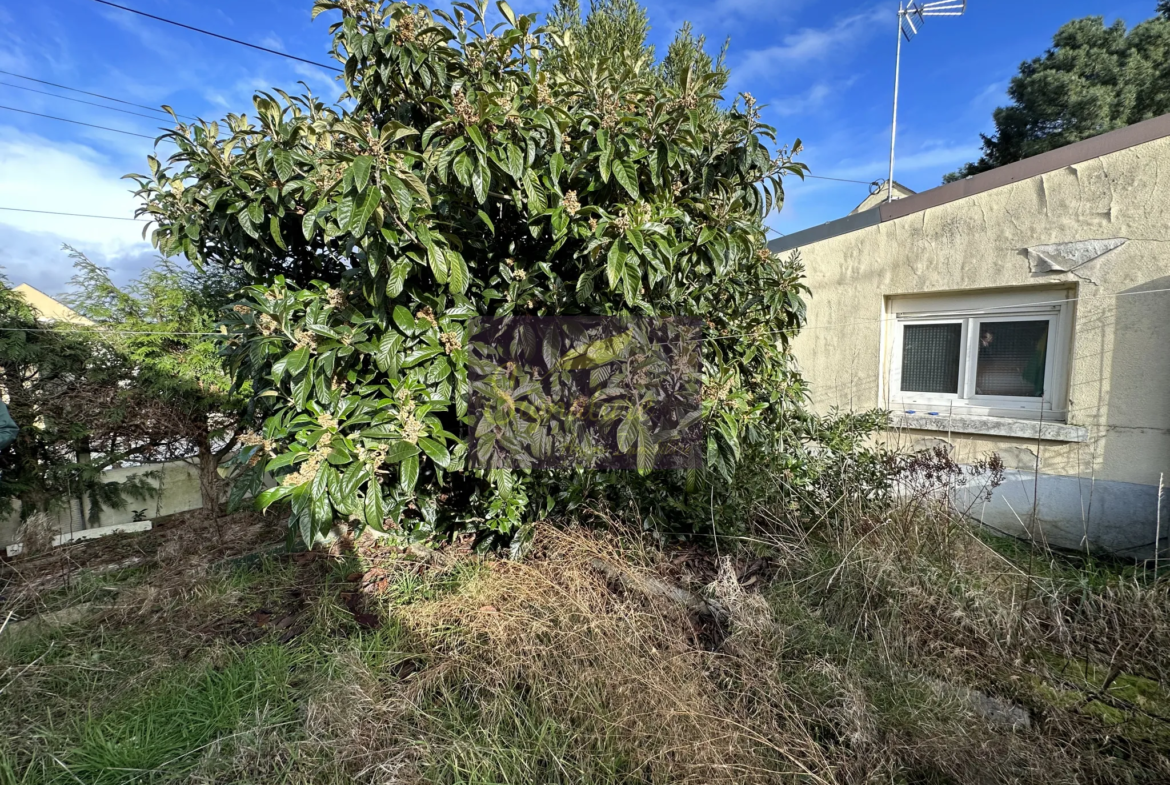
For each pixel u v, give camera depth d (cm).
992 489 288
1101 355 258
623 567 219
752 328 268
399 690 168
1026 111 1472
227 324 237
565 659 170
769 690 159
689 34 530
